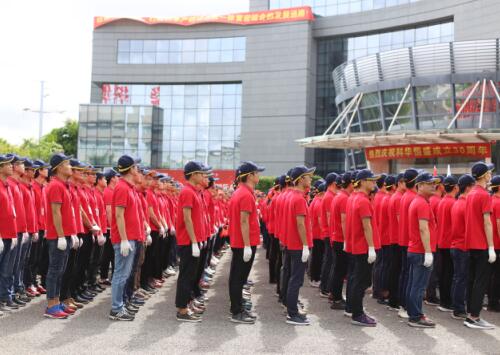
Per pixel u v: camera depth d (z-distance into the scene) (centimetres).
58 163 757
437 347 659
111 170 1057
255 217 795
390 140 2520
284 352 623
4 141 4644
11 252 808
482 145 2542
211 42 5522
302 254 778
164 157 5581
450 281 895
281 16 5272
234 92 5506
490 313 884
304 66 5181
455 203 841
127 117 5231
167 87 5659
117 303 767
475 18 4269
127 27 5666
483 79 2811
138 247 828
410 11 4738
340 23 5141
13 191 841
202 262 920
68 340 642
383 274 952
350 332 732
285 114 5225
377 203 977
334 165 5175
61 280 792
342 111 3653
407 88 3014
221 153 5503
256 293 1065
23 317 758
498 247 838
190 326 743
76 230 789
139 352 602
